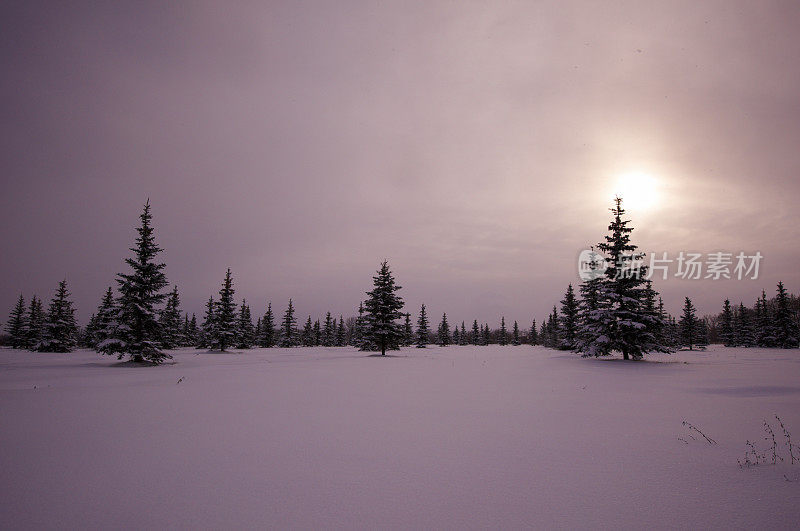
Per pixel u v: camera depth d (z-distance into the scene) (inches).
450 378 687.7
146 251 1172.5
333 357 1461.6
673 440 272.8
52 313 2075.5
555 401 438.3
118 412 366.0
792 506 169.2
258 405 406.6
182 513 162.4
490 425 317.4
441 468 216.4
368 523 153.3
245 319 2714.1
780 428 305.1
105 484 193.9
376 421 331.6
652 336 1154.7
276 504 171.0
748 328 2800.2
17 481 197.9
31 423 320.8
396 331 1678.2
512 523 153.3
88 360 1269.7
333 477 202.8
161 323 1152.2
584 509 166.4
